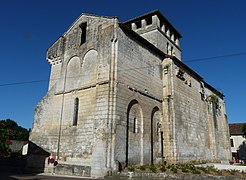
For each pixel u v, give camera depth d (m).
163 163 21.36
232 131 58.31
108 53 19.69
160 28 32.25
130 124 19.38
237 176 14.84
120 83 18.95
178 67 27.08
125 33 21.03
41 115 23.17
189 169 16.64
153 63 24.44
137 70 21.53
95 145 17.42
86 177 16.81
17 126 75.69
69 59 23.62
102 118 17.84
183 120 25.59
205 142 30.81
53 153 20.84
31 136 22.88
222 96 41.31
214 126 34.72
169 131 23.30
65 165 18.98
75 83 22.00
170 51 33.69
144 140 20.48
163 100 24.66
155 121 22.97
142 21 32.81
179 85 26.50
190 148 25.92
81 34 23.73
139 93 21.14
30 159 22.14
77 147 19.33
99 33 21.34
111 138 17.03
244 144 55.41
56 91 23.44
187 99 27.86
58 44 25.28
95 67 20.64
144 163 19.84
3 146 18.08
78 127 19.92
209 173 15.63
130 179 15.47
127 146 18.42
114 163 16.45
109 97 18.06
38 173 19.86
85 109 20.02
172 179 14.89
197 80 32.41
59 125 21.53
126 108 19.06
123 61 19.86
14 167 24.88
